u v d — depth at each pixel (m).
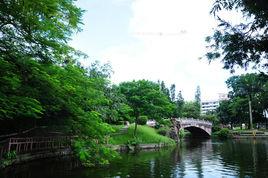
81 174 19.81
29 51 16.00
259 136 82.94
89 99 24.42
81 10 15.70
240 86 88.81
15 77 14.53
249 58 8.33
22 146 24.72
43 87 17.69
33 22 13.48
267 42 7.84
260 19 7.66
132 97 47.91
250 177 20.30
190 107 108.50
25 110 16.38
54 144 29.44
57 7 14.10
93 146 23.14
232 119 97.50
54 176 18.83
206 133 86.69
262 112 89.88
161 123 55.88
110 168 23.05
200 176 20.67
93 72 38.06
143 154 36.75
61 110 23.08
